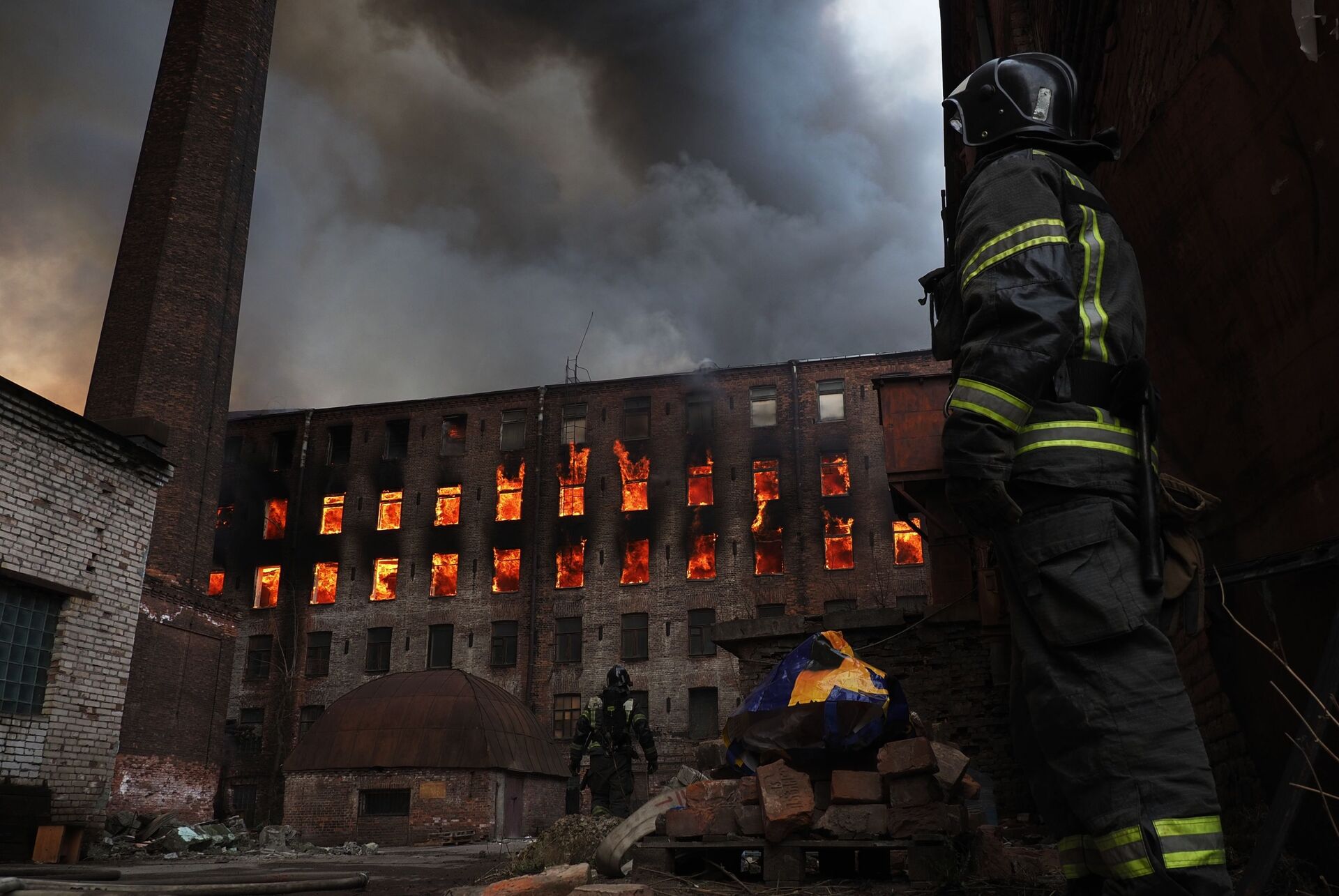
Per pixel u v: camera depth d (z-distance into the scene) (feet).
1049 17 17.17
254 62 99.09
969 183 6.44
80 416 35.99
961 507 5.56
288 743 105.19
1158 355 12.23
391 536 112.16
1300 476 9.30
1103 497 5.46
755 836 10.61
